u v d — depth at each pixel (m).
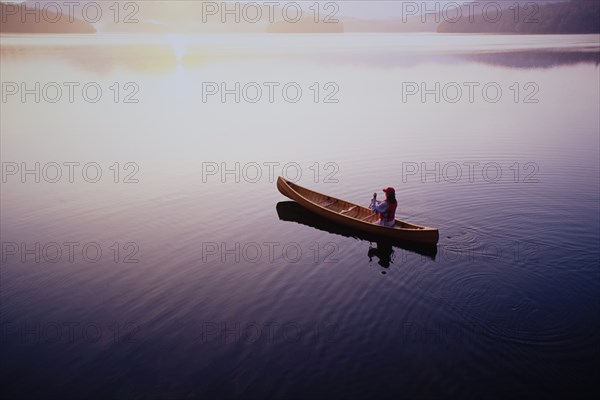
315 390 7.07
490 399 6.78
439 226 12.51
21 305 9.47
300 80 40.75
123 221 13.38
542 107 28.45
